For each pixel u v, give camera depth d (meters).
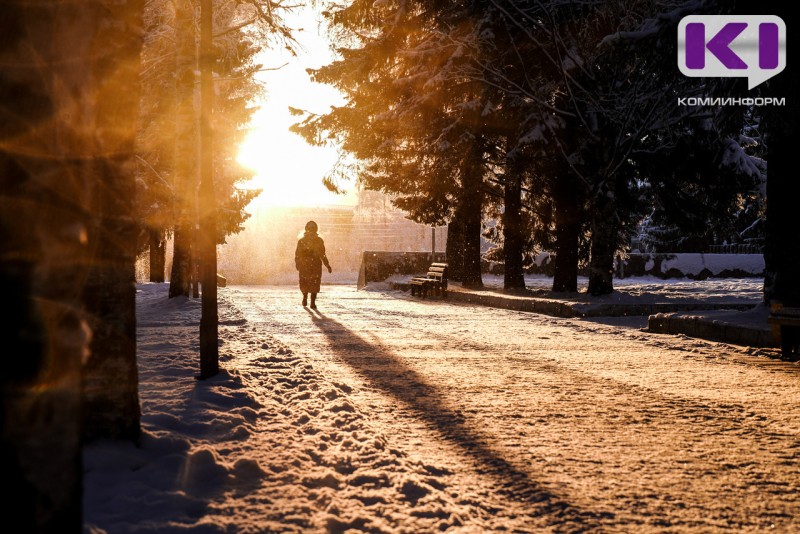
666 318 12.57
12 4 1.84
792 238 11.79
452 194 23.33
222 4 16.45
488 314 17.00
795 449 4.82
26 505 1.65
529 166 21.27
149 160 22.64
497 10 19.14
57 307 1.78
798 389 7.12
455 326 13.78
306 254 18.30
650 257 37.72
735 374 8.05
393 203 25.52
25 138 1.81
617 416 5.80
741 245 42.47
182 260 16.05
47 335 1.73
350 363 8.58
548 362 8.91
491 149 22.53
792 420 5.71
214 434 4.54
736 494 3.83
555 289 22.23
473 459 4.41
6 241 1.72
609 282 18.20
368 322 14.37
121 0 3.76
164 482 3.48
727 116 12.77
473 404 6.18
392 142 23.42
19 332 1.69
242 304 19.39
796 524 3.39
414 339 11.34
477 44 19.27
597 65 16.73
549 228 25.88
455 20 20.30
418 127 22.48
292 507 3.26
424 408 5.96
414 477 3.85
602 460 4.46
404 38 22.75
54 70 1.90
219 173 29.89
